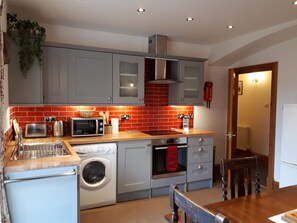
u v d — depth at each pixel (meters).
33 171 1.88
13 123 2.77
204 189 3.86
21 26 2.67
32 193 1.92
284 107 3.10
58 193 2.01
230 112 4.50
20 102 2.75
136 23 3.15
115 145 3.13
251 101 5.94
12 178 1.81
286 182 3.07
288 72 3.55
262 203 1.53
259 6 2.53
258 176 1.95
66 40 3.35
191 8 2.61
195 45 4.31
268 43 3.66
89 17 2.94
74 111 3.45
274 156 3.74
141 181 3.37
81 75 3.15
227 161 1.82
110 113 3.70
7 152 2.25
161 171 3.53
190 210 1.02
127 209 3.09
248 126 6.02
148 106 3.98
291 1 2.40
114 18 2.96
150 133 3.71
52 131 3.28
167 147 3.52
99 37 3.55
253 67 4.07
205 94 4.37
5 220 1.71
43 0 2.43
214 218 0.88
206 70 4.46
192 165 3.74
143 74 3.55
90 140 2.98
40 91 2.84
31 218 1.94
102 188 3.09
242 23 3.10
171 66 4.06
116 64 3.36
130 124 3.86
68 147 2.53
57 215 2.02
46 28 3.22
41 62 2.82
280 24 3.13
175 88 3.94
